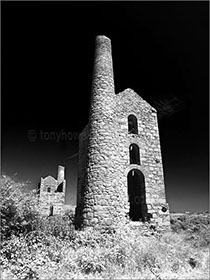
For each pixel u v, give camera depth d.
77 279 4.70
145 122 14.06
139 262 5.69
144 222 10.99
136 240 7.60
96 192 9.79
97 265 5.29
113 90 13.11
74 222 11.37
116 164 10.84
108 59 14.05
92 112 12.03
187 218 14.62
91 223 9.13
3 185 7.32
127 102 14.15
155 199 11.98
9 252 5.96
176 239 9.04
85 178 10.52
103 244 7.48
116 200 9.92
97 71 13.34
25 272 4.91
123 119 13.43
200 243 8.34
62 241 7.17
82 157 13.68
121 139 12.75
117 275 4.98
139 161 12.72
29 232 7.09
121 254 6.04
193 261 6.01
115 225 9.22
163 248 6.98
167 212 11.84
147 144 13.38
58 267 5.26
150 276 4.98
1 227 6.77
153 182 12.41
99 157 10.59
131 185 14.26
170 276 5.03
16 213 7.22
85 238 7.82
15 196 7.50
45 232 7.59
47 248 6.39
